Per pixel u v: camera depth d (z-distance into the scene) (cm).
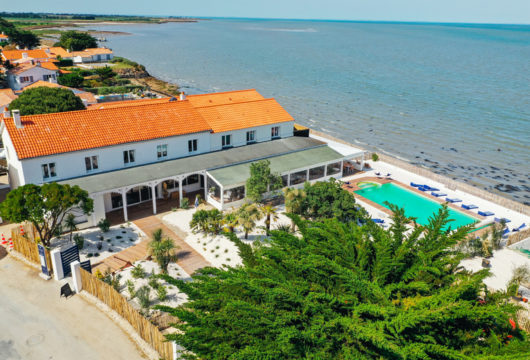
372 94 12038
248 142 5131
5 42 16612
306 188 3812
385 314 1284
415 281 1534
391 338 1268
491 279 3173
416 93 12250
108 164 4069
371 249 1736
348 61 19575
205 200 4391
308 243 1772
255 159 4662
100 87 10719
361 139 7925
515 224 4209
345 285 1430
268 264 1642
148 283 2753
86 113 4247
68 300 2588
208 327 1338
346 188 4966
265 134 5244
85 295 2633
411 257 1680
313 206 3641
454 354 1200
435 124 8988
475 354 1299
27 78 9525
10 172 4203
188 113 4762
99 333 2314
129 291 2653
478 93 12300
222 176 4188
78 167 3894
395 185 5109
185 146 4538
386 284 1603
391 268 1562
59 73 10556
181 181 4138
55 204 2969
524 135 8269
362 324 1315
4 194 4262
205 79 13900
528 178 6272
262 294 1347
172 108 4744
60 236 3456
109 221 3850
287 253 1703
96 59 15162
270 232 1823
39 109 5556
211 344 1297
